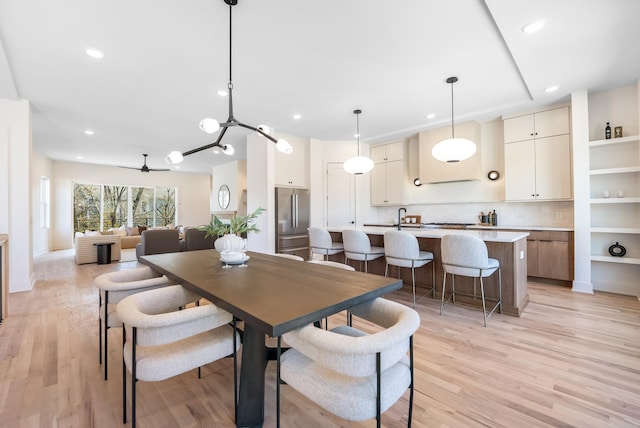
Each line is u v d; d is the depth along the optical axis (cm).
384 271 390
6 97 370
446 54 282
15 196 383
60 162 834
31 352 222
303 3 211
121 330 263
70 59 285
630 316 289
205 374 196
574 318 284
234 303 125
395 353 110
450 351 220
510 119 443
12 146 379
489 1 206
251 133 554
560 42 257
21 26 233
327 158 613
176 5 212
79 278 464
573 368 196
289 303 125
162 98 383
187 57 284
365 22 233
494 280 303
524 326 265
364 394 106
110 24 233
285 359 129
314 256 590
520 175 434
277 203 539
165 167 949
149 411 157
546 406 159
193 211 1112
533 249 413
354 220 614
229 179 852
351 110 433
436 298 345
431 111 437
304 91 364
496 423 147
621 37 249
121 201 962
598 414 152
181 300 168
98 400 166
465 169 485
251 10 218
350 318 192
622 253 362
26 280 392
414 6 215
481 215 498
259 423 146
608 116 371
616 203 374
